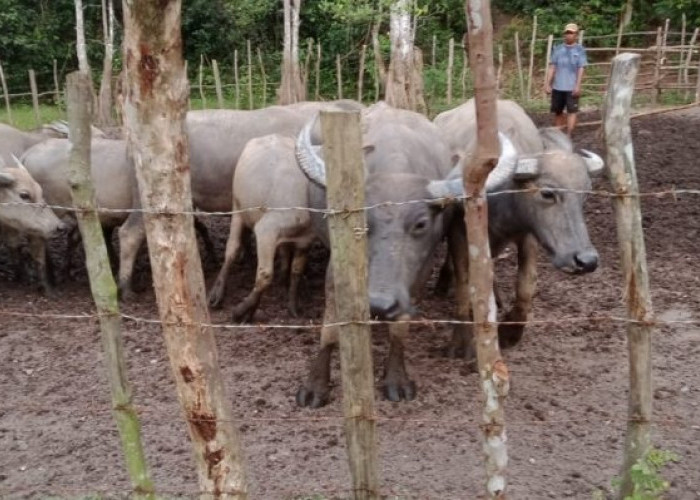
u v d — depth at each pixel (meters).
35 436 5.57
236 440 3.83
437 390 6.09
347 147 3.49
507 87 23.36
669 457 4.02
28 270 9.18
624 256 3.82
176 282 3.57
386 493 4.78
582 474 4.97
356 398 3.72
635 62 3.63
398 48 15.15
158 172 3.46
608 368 6.44
